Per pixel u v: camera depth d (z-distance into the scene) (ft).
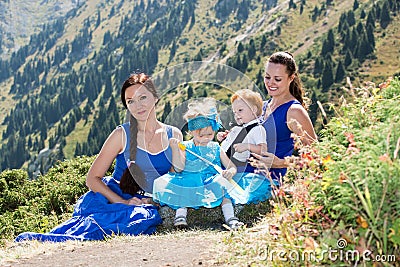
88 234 22.12
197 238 19.08
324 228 14.40
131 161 23.52
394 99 18.02
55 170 46.98
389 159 12.90
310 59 579.89
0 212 44.78
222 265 15.14
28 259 18.20
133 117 23.27
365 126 16.96
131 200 23.71
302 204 15.25
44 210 37.91
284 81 23.67
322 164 16.05
